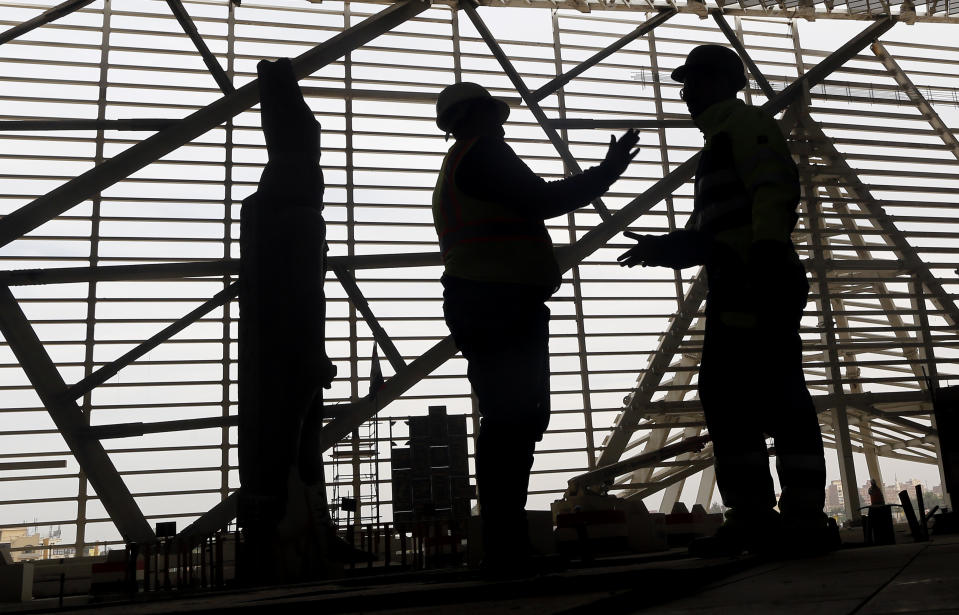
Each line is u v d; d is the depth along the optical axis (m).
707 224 3.54
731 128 3.50
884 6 30.02
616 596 1.40
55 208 22.31
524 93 25.88
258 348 9.31
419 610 1.58
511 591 1.76
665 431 28.00
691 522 12.72
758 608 1.23
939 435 8.04
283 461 9.04
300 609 1.59
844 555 2.96
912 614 0.98
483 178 2.96
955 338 29.39
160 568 15.11
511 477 2.83
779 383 3.35
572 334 26.61
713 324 3.51
